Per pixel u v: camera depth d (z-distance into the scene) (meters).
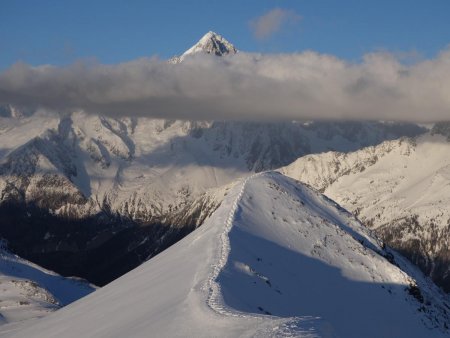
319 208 146.25
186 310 68.31
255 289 90.19
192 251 107.62
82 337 77.00
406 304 120.69
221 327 59.75
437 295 148.25
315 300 105.00
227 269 91.88
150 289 88.94
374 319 110.50
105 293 104.25
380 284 122.25
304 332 52.53
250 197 134.12
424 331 115.44
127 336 66.31
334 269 120.25
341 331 99.06
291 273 108.88
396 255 153.12
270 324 55.84
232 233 111.75
